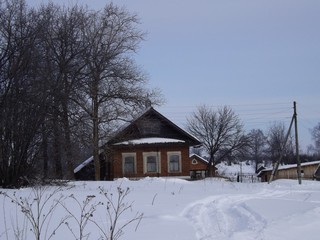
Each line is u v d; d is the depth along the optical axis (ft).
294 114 134.72
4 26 60.75
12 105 55.62
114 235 23.62
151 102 133.80
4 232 24.16
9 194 41.37
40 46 68.69
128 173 141.69
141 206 38.52
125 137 134.72
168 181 81.97
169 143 141.18
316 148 380.17
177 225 29.78
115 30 126.11
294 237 27.09
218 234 28.12
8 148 54.60
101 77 123.13
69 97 104.99
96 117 122.42
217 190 66.33
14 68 57.26
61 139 91.25
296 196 57.67
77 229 26.50
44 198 38.83
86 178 151.84
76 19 116.26
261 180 226.38
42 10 124.57
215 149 226.99
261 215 35.65
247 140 228.22
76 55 114.62
